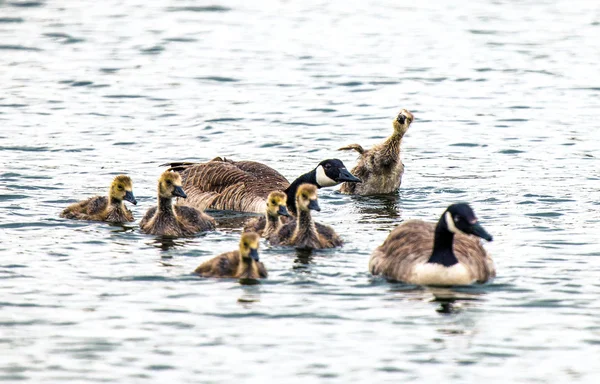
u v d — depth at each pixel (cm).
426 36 3756
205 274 1595
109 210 1925
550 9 4272
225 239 1816
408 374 1250
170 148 2483
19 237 1784
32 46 3547
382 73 3228
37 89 3009
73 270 1609
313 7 4300
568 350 1319
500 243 1759
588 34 3778
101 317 1416
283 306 1459
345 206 2077
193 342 1337
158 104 2877
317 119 2756
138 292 1513
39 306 1453
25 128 2612
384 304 1468
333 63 3353
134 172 2278
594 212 1961
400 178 2175
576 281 1562
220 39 3691
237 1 4419
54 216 1930
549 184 2177
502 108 2852
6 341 1335
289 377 1240
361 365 1272
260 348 1320
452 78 3175
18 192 2086
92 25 3903
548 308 1455
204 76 3183
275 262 1666
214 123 2702
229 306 1458
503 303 1473
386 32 3822
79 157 2383
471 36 3753
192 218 1886
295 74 3216
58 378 1235
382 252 1625
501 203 2038
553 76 3194
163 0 4438
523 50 3531
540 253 1703
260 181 2091
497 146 2508
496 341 1344
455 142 2548
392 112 2828
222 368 1262
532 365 1277
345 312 1438
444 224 1531
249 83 3109
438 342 1340
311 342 1337
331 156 2441
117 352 1307
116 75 3184
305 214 1750
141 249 1731
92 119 2719
